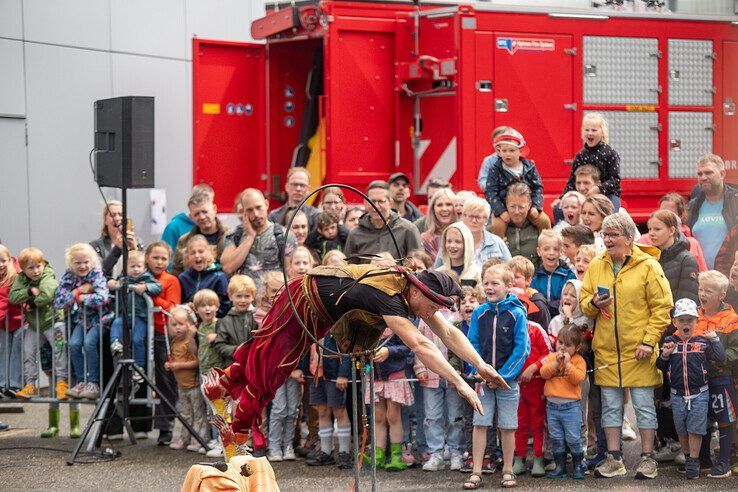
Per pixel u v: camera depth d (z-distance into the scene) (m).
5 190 12.54
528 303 8.88
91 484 8.41
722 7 14.14
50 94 13.03
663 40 13.65
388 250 9.82
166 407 9.87
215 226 10.71
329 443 9.04
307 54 14.12
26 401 10.03
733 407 8.31
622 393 8.44
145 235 14.12
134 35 14.01
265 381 6.55
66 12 13.20
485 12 12.72
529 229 10.20
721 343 8.21
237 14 15.38
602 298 8.36
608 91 13.37
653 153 13.65
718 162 9.82
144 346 9.93
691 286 8.81
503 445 8.23
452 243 9.07
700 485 8.05
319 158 13.77
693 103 13.87
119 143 9.77
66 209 13.22
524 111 12.93
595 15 13.26
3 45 12.52
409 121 13.11
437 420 8.83
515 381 8.25
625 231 8.46
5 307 10.34
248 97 13.90
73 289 9.97
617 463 8.41
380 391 8.78
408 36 13.03
